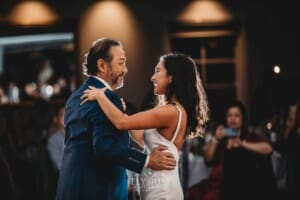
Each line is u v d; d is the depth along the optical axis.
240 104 8.29
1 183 8.45
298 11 11.27
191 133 5.84
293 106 9.07
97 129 5.52
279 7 11.30
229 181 8.13
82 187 5.61
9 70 16.73
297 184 8.56
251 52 11.34
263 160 8.11
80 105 5.64
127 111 8.40
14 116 10.08
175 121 5.68
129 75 11.27
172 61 5.79
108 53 5.71
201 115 5.87
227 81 11.52
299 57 11.29
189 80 5.77
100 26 11.29
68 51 17.50
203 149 8.70
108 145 5.49
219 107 11.36
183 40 11.48
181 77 5.76
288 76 11.15
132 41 11.28
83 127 5.61
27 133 9.94
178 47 11.50
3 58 16.94
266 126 9.91
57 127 9.11
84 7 11.29
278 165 8.80
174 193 5.68
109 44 5.75
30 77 16.95
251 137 8.25
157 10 11.31
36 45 15.45
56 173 8.89
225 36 11.45
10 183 8.49
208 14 11.32
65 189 5.64
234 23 11.36
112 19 11.29
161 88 5.81
